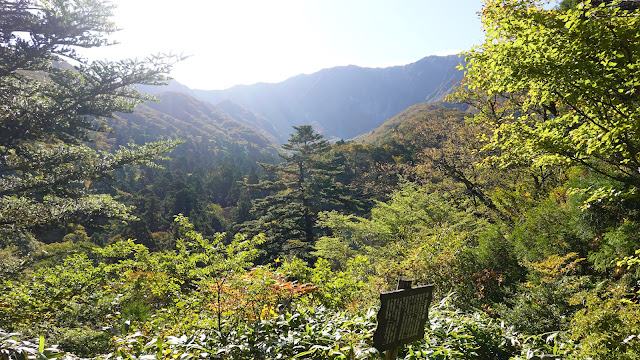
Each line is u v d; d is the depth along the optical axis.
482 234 9.38
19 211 11.14
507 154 6.79
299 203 26.27
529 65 4.98
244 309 5.07
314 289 6.04
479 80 6.66
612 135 4.56
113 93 14.01
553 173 12.01
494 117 11.95
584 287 6.48
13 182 12.30
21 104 12.09
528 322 5.75
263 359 3.67
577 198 7.29
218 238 5.27
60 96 12.88
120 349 3.49
